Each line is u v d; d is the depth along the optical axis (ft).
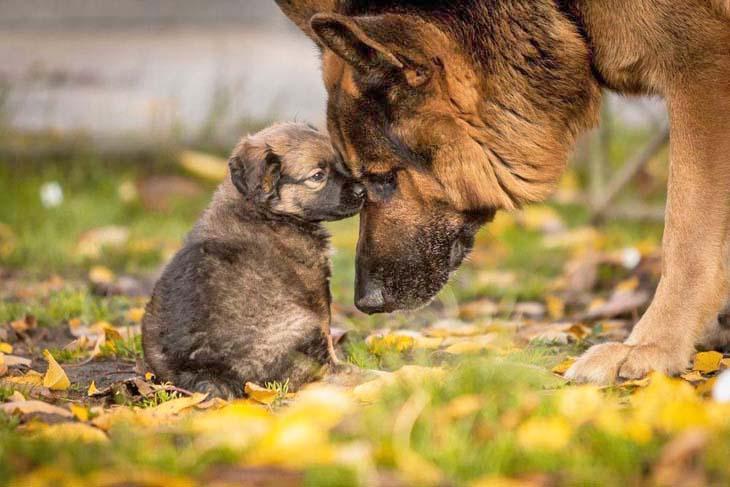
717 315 32.81
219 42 99.86
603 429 22.18
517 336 37.11
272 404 27.48
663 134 57.88
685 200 30.27
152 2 116.16
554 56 31.37
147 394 28.66
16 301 45.34
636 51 30.73
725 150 30.07
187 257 29.22
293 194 29.66
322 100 79.36
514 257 56.08
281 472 21.18
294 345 29.25
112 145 69.82
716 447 20.89
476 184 32.04
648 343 29.66
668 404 23.52
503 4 30.83
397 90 30.30
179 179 68.80
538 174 32.65
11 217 61.46
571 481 20.33
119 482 20.51
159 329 29.14
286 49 98.53
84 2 113.19
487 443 22.08
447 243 32.81
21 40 95.20
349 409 24.54
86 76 83.51
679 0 29.76
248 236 29.40
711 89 30.04
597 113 33.27
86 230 60.39
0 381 30.19
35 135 69.82
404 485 20.26
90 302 42.83
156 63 89.20
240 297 28.81
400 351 34.71
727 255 30.53
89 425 24.71
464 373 25.38
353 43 28.99
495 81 31.09
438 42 29.94
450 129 31.12
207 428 23.67
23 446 22.25
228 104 74.18
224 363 28.76
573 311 44.60
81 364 34.71
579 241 56.29
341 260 54.13
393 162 31.40
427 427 22.63
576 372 29.45
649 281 46.11
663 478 20.22
